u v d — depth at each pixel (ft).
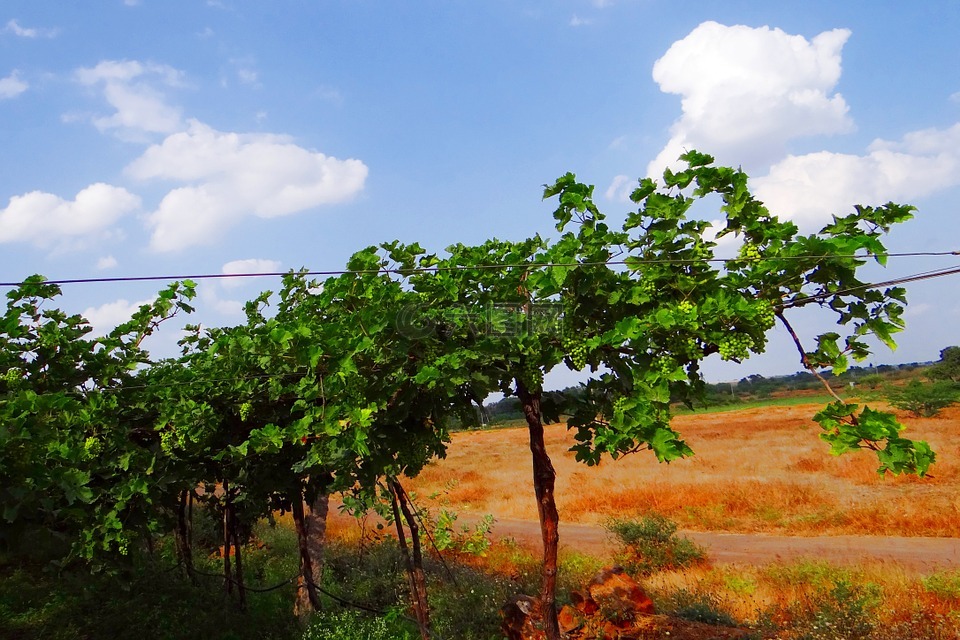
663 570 45.70
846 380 220.64
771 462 90.68
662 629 24.18
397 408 18.85
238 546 31.24
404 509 25.54
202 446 23.22
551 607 18.28
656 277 15.06
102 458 21.89
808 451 97.14
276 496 29.63
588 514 70.33
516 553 48.60
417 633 27.35
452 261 18.62
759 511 64.64
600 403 17.72
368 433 18.51
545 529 18.51
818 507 63.10
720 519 63.52
